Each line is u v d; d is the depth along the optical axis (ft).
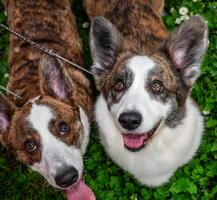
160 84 2.91
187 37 3.03
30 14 3.62
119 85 2.97
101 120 3.33
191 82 3.10
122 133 3.05
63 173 2.83
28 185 3.74
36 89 3.31
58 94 3.13
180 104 3.07
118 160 3.51
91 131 3.62
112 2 3.63
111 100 3.05
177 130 3.16
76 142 3.03
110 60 3.22
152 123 2.86
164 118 2.98
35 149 2.93
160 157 3.32
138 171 3.46
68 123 2.99
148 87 2.89
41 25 3.60
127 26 3.48
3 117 3.04
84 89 3.54
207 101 3.67
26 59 3.51
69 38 3.69
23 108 3.01
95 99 3.64
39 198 3.70
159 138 3.18
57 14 3.68
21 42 3.59
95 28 3.06
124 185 3.64
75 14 4.22
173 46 3.07
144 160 3.36
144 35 3.41
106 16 3.64
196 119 3.32
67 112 3.03
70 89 3.12
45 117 2.93
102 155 3.71
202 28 2.94
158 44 3.29
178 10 4.02
